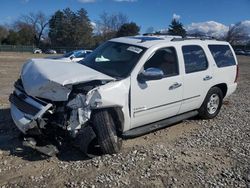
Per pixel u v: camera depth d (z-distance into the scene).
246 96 11.97
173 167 5.35
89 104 5.18
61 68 5.68
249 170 5.39
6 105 8.73
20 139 5.86
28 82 5.47
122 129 5.85
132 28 90.69
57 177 4.84
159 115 6.54
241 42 94.00
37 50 78.94
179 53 6.91
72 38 100.19
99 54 6.70
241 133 7.23
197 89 7.33
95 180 4.79
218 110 8.32
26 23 100.81
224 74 8.16
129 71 5.92
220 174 5.21
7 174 4.87
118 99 5.54
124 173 5.04
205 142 6.56
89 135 5.26
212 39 8.35
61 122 5.20
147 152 5.84
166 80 6.46
